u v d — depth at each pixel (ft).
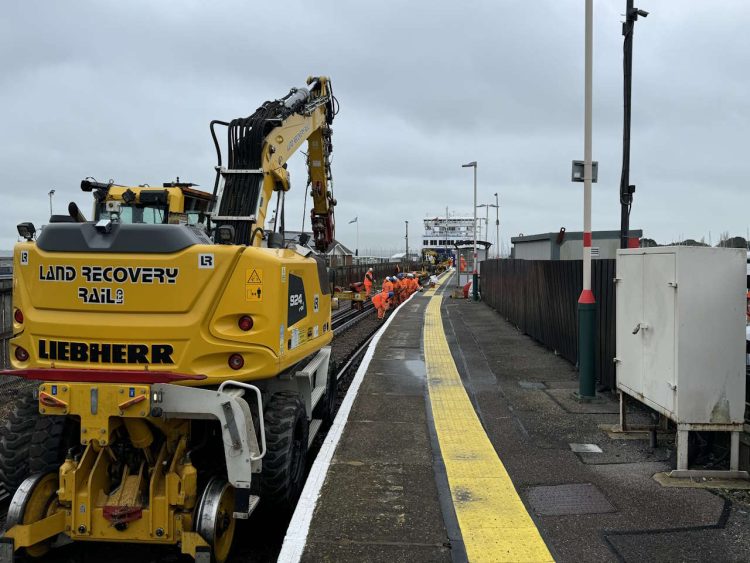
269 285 14.94
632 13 26.43
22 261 15.34
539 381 30.89
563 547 13.39
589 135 26.32
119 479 14.65
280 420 16.65
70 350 14.83
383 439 21.31
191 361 14.53
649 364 18.76
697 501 15.70
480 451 19.97
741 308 16.80
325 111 32.60
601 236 54.39
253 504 14.57
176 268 14.56
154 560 15.40
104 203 23.36
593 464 18.58
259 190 22.34
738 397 16.85
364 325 65.92
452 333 51.16
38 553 14.24
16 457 15.71
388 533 14.08
